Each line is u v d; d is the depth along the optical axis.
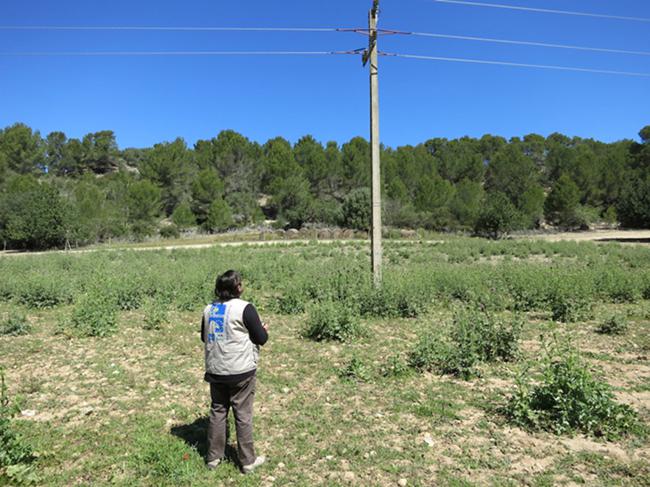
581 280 11.52
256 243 41.12
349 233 48.72
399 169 72.75
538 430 4.68
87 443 4.51
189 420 5.08
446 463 4.10
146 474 3.96
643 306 11.30
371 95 11.95
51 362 7.27
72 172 98.75
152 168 69.31
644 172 66.38
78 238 43.88
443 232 54.44
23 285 12.98
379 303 10.38
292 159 72.44
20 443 4.11
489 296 11.23
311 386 6.09
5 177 66.19
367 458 4.20
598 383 4.80
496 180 77.12
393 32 12.08
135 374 6.64
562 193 60.19
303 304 11.12
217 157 72.50
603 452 4.23
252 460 4.00
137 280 13.51
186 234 55.97
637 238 43.06
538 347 7.86
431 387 5.99
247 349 3.93
